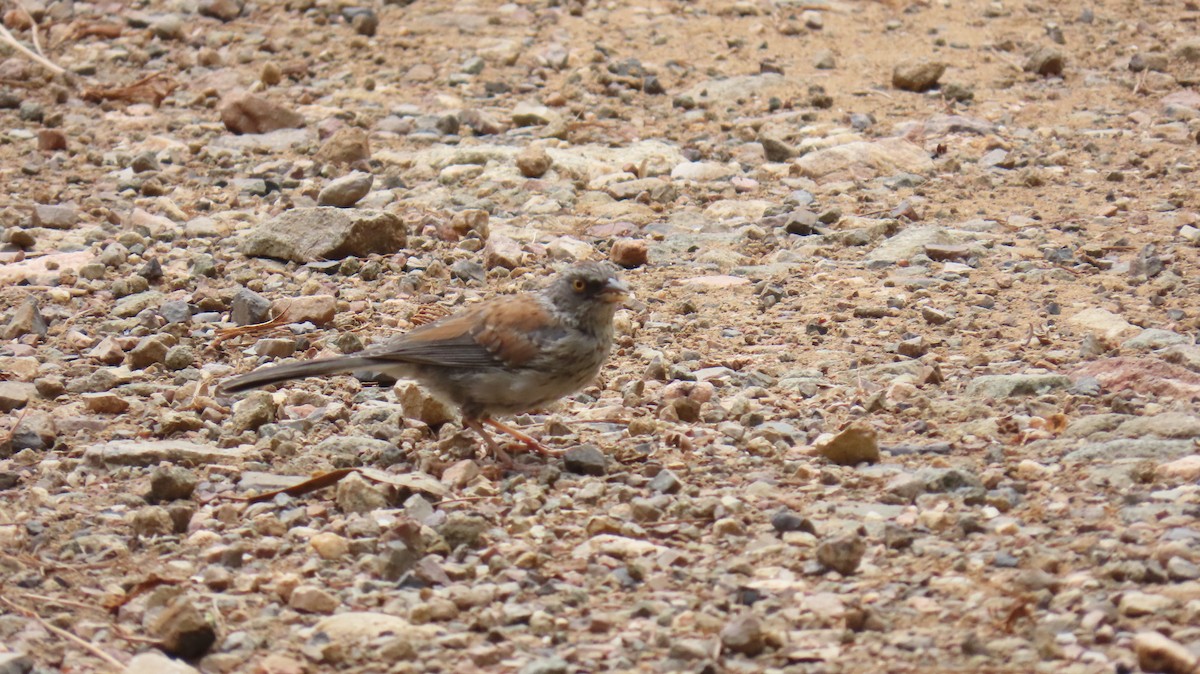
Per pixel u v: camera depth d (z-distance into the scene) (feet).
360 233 52.75
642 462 34.83
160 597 28.09
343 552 30.17
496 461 34.76
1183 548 27.66
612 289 33.55
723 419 37.55
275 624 27.43
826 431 36.58
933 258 50.90
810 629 26.25
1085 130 65.21
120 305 48.14
